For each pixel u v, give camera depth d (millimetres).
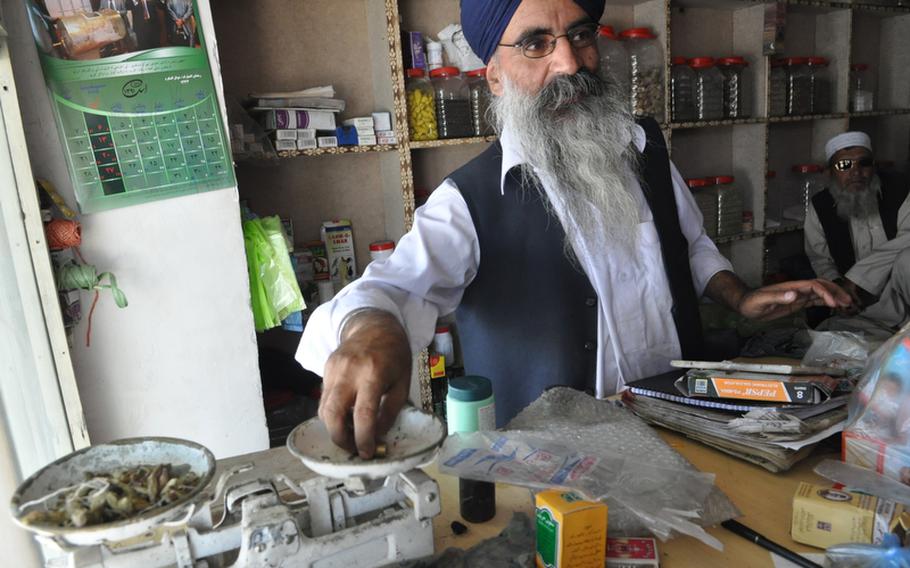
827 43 3459
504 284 1325
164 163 1689
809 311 2824
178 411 1803
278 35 2215
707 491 774
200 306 1785
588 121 1284
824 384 935
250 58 2186
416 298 1164
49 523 468
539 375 1335
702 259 1570
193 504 495
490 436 882
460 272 1269
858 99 3578
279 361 2209
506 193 1312
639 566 656
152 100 1655
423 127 2242
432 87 2273
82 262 1639
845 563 631
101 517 478
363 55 2350
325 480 623
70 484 543
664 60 2623
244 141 1931
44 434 1612
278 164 2277
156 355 1755
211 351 1815
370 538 606
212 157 1740
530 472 782
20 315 1540
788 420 886
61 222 1554
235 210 1788
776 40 2936
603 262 1346
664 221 1438
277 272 1916
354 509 627
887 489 754
